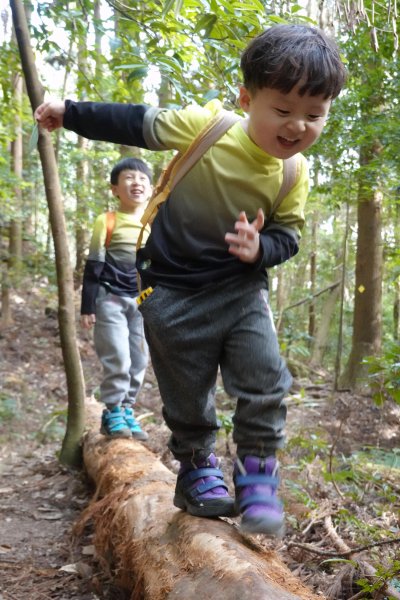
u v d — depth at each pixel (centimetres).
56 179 446
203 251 189
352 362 1051
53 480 430
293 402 823
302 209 196
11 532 338
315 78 157
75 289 1315
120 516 265
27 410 734
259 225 175
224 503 209
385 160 693
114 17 367
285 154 174
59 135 1260
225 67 336
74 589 268
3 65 545
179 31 338
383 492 382
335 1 342
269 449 188
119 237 385
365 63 670
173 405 207
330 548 273
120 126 195
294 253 199
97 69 488
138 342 404
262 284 194
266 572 177
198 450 214
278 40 160
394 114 670
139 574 220
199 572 186
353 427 744
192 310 191
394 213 1108
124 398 403
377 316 1062
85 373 926
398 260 734
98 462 368
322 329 1334
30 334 1043
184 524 217
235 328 191
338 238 1584
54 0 398
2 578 278
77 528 314
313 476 385
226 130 186
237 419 190
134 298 394
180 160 189
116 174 388
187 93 303
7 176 922
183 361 196
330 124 685
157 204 202
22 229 1359
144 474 305
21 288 1229
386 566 235
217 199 187
